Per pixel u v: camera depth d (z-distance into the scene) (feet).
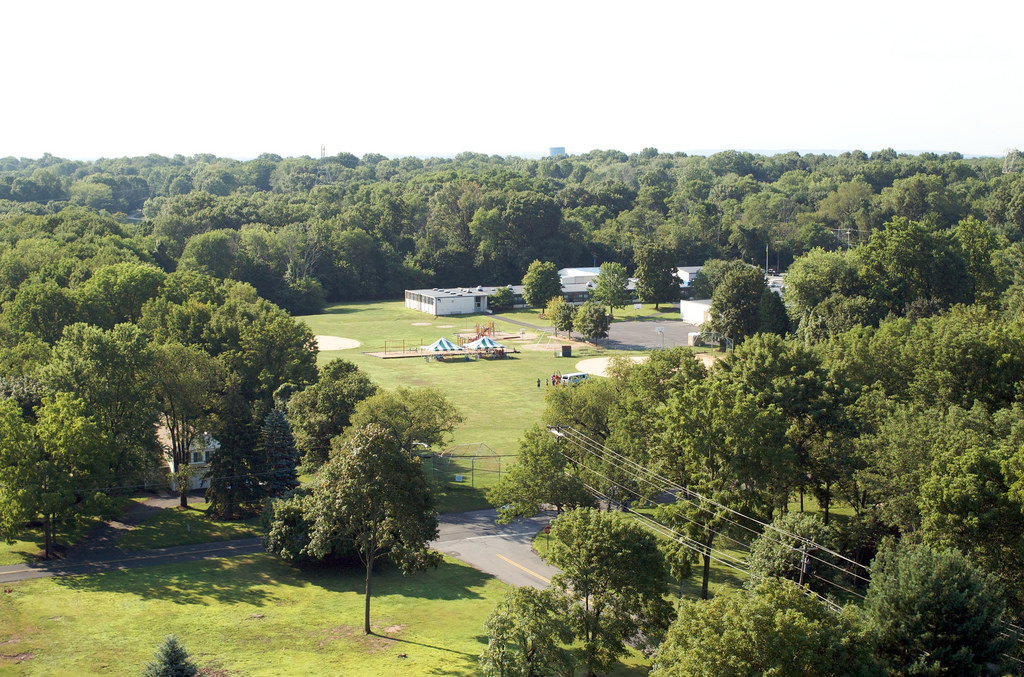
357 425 251.80
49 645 157.79
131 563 209.15
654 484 212.23
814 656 106.32
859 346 260.21
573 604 150.41
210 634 165.68
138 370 266.36
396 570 210.59
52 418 216.74
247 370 326.24
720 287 472.44
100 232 626.23
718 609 114.62
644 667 160.86
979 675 123.03
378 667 152.15
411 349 501.56
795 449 213.25
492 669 137.90
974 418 193.77
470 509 257.96
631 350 496.64
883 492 185.78
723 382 201.67
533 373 436.35
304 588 196.65
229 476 245.04
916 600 126.52
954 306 338.34
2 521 202.49
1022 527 156.87
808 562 152.76
